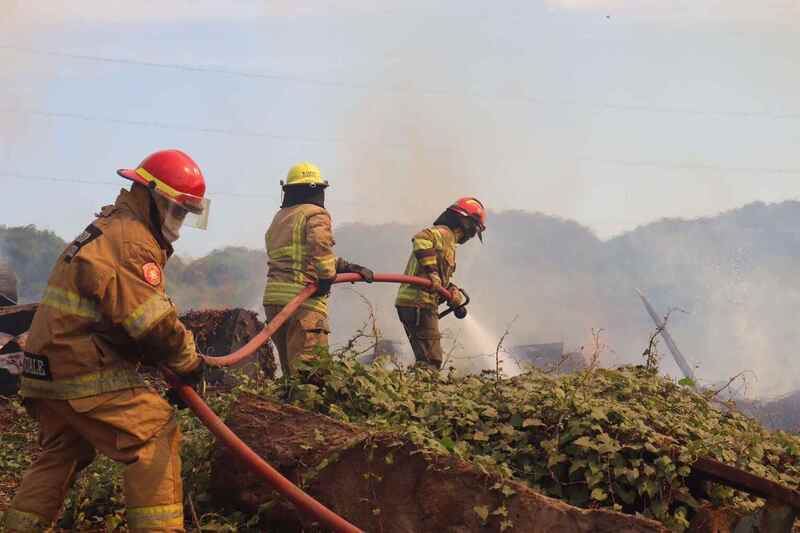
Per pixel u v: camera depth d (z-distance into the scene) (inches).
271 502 210.2
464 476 195.8
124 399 181.0
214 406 238.7
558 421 217.8
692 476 212.8
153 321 179.0
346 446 204.7
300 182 312.3
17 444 299.1
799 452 241.8
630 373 270.8
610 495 208.7
